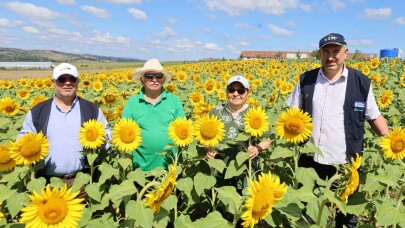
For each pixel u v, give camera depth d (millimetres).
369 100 4074
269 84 14453
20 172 4105
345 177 3016
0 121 8453
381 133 4211
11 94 14508
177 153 4676
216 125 4215
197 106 7953
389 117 8258
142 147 4961
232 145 4715
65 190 2600
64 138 4449
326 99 4137
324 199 3156
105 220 3697
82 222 3752
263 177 2633
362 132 4148
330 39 3914
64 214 2559
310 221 4211
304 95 4324
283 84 11531
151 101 5035
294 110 3748
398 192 3379
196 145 4516
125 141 4355
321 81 4207
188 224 3672
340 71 4113
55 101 4547
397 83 12875
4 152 3936
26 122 4480
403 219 3098
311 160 4430
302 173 3783
